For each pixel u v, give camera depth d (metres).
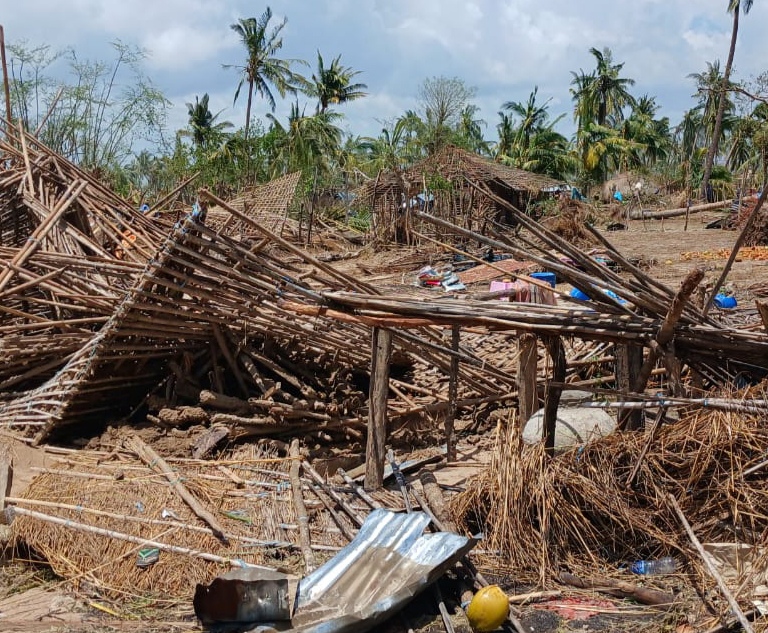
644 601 4.88
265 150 38.16
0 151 11.42
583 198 43.56
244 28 44.31
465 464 7.74
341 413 8.12
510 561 5.40
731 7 42.34
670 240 30.58
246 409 7.77
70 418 7.86
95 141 24.97
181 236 6.88
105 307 8.62
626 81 60.75
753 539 5.09
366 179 37.03
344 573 5.05
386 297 7.00
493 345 10.66
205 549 5.50
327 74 51.25
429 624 4.78
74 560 5.49
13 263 8.52
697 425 5.61
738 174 53.34
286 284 7.39
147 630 4.76
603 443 5.83
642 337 6.20
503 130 54.91
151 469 6.64
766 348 6.14
